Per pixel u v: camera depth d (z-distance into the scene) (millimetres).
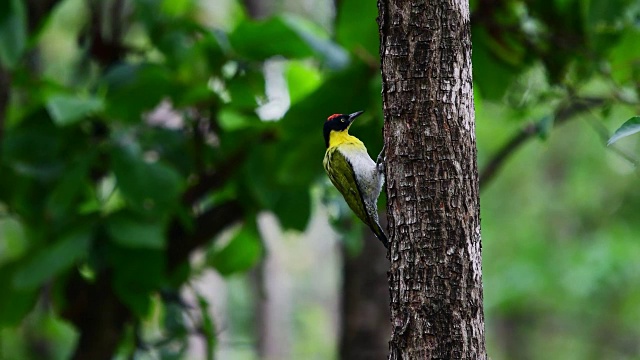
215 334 12109
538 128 10625
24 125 11586
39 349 20078
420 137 6301
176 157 11688
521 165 27688
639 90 12109
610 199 26859
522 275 26141
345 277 13930
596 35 11766
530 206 27969
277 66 12828
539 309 27938
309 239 48344
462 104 6340
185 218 11141
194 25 11695
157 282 11047
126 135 11156
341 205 12016
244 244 13023
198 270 13117
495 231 27859
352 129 10734
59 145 11516
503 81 11992
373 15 10383
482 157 24234
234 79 11703
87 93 12453
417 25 6348
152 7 11789
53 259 10391
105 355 12203
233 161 12000
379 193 10008
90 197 12250
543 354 35281
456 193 6242
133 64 11367
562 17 11844
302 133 10898
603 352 33719
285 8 20109
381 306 13648
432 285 6184
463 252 6207
